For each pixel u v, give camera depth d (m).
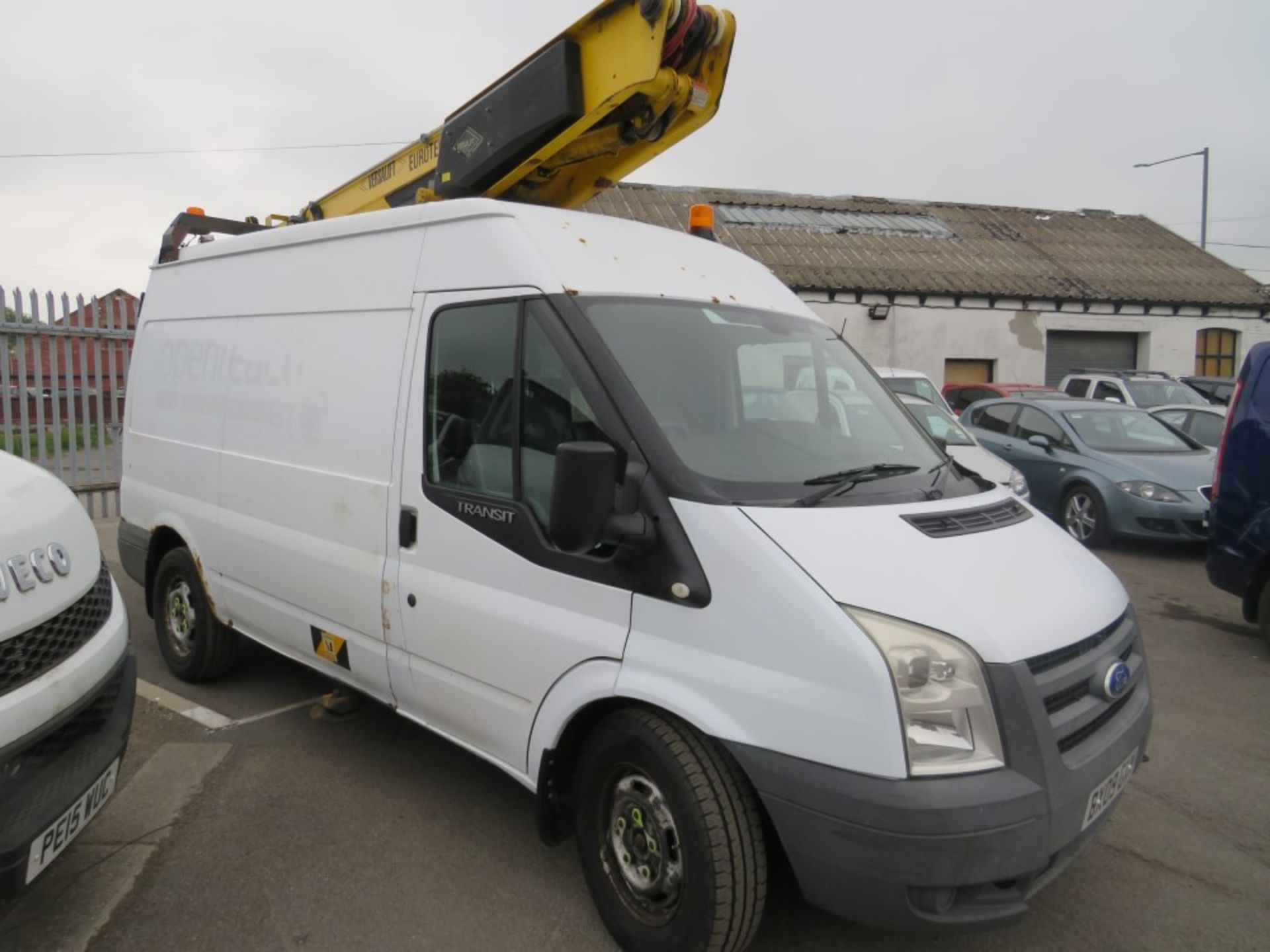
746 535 2.52
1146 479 8.73
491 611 3.09
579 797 2.95
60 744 2.60
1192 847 3.56
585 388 2.85
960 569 2.59
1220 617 6.84
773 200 24.11
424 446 3.39
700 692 2.53
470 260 3.30
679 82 3.98
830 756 2.32
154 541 5.13
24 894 2.41
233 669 5.09
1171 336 21.42
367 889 3.15
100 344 9.79
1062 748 2.48
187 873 3.23
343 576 3.71
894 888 2.27
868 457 3.27
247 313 4.40
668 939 2.63
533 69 4.26
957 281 20.47
